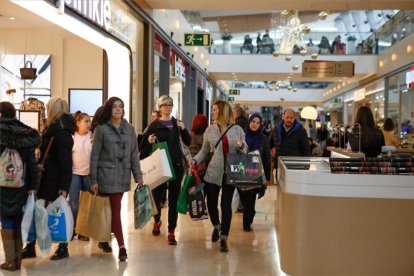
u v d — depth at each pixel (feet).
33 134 13.37
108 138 14.97
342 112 92.79
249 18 70.08
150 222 20.61
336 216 11.80
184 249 16.29
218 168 16.48
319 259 11.85
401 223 11.67
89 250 16.03
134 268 14.03
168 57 40.93
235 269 13.99
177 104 49.34
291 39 60.80
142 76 33.32
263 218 22.21
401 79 53.11
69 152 14.65
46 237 13.87
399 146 32.55
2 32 32.12
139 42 32.94
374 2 30.68
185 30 50.49
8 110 13.43
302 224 11.89
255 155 16.03
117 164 15.06
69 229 14.51
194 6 32.35
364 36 65.51
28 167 13.50
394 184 11.69
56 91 32.04
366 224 11.75
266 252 15.98
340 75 60.64
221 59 68.49
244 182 15.61
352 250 11.78
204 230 19.38
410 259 11.64
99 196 15.21
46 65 32.04
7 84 32.04
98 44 26.84
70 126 14.92
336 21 65.82
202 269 13.98
